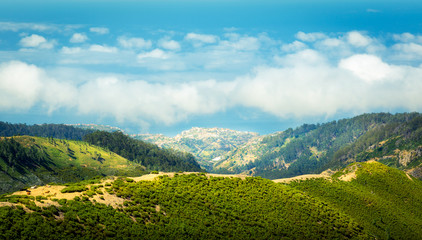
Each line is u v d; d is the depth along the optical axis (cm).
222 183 9256
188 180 8994
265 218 8188
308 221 8538
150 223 6706
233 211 8069
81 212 6109
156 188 8038
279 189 9706
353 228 8881
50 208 5875
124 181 8075
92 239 5691
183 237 6662
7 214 5319
